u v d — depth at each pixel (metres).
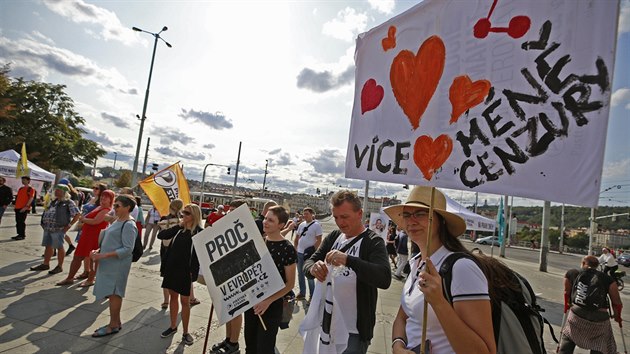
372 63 2.23
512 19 1.59
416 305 1.68
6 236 10.09
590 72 1.35
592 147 1.32
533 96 1.50
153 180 7.37
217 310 2.92
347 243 2.55
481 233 53.81
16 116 27.42
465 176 1.67
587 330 4.06
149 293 5.98
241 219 3.02
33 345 3.74
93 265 6.07
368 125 2.20
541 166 1.44
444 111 1.80
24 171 14.88
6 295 5.17
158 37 17.91
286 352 4.14
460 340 1.32
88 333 4.16
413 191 1.92
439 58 1.85
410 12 2.03
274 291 2.82
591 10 1.38
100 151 33.72
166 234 4.47
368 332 2.36
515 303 1.77
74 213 6.88
